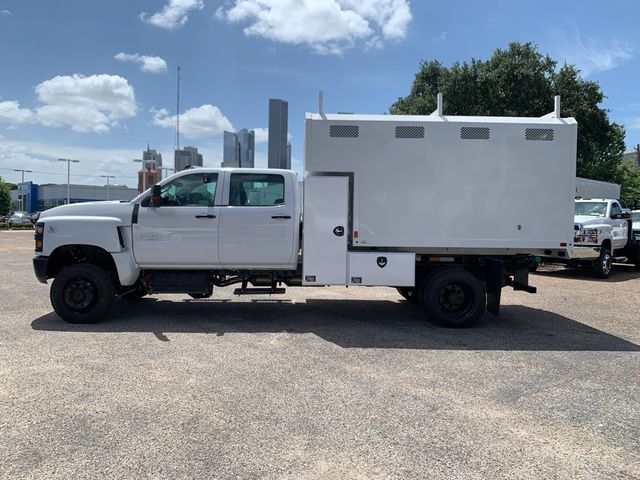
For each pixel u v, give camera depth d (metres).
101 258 7.75
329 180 7.30
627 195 46.50
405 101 29.17
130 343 6.34
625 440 3.85
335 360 5.76
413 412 4.30
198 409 4.29
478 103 24.17
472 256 7.82
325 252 7.35
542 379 5.22
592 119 24.62
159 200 7.36
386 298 9.98
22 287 10.71
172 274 7.62
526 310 9.16
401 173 7.30
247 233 7.40
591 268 14.08
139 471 3.28
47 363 5.47
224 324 7.48
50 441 3.67
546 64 24.48
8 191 86.69
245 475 3.26
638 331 7.50
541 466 3.44
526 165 7.31
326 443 3.71
